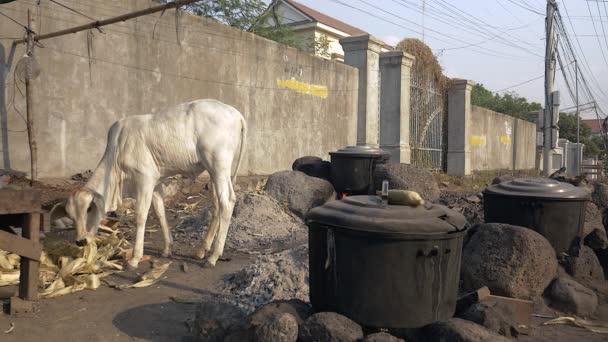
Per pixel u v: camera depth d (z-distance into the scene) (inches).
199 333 132.4
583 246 205.8
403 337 127.3
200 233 260.5
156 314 157.6
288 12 819.4
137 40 331.0
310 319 121.3
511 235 173.8
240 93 402.9
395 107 541.3
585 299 173.6
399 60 535.8
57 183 284.0
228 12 576.7
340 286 124.3
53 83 290.0
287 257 178.1
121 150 199.3
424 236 117.2
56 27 291.3
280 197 306.7
